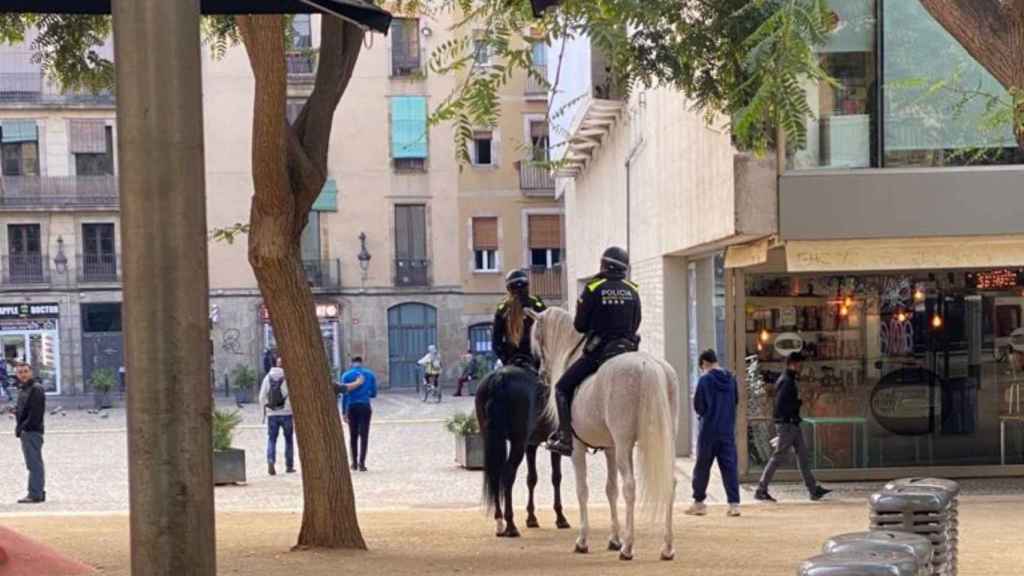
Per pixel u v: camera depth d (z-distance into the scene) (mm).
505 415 13508
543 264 54250
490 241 54000
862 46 17703
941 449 20125
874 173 17375
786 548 12289
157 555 3637
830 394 20094
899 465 20078
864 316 20172
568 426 11703
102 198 51969
